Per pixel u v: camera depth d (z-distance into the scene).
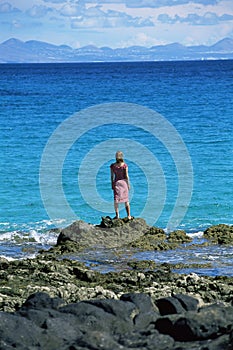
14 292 13.42
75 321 8.17
